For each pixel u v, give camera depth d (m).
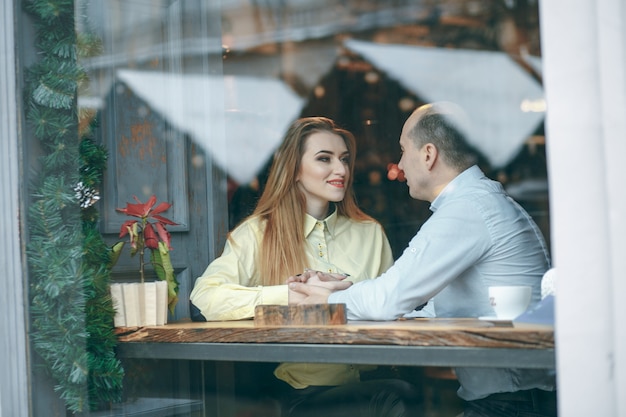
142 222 2.37
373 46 3.50
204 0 2.80
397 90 3.31
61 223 2.18
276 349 1.99
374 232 2.76
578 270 1.32
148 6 2.56
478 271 2.10
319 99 3.32
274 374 2.40
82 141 2.28
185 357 2.15
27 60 2.15
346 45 3.47
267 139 2.82
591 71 1.31
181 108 2.65
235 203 2.75
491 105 2.92
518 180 2.68
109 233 2.33
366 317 2.06
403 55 3.31
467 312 2.12
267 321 2.04
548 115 1.34
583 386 1.31
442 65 3.21
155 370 2.38
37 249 2.12
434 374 2.14
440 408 2.13
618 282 1.29
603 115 1.31
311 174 2.67
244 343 2.05
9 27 2.12
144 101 2.51
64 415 2.15
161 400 2.39
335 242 2.69
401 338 1.79
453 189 2.26
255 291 2.38
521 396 1.95
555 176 1.34
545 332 1.58
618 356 1.29
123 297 2.26
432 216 2.14
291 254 2.61
